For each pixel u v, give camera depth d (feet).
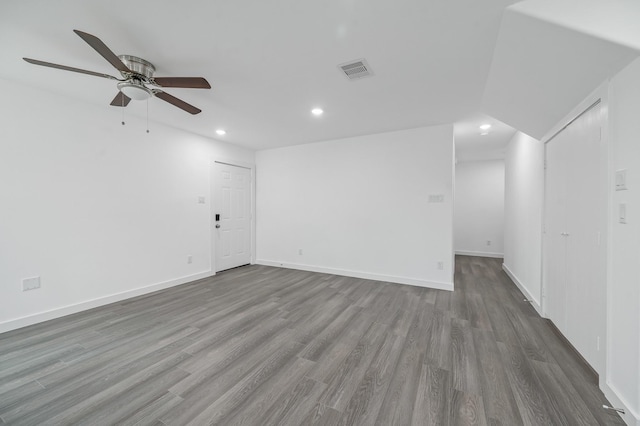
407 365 6.15
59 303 8.88
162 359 6.38
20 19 5.11
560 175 7.93
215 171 14.56
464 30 5.49
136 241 11.03
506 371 5.93
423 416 4.64
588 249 6.24
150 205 11.51
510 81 7.20
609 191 5.16
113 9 4.85
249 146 16.08
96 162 9.80
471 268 16.14
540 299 9.18
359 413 4.71
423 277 12.37
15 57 6.55
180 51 6.22
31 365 6.12
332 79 7.61
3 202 7.80
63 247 8.99
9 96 7.86
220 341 7.25
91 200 9.68
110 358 6.41
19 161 8.07
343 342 7.21
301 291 11.60
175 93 8.55
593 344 5.97
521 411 4.75
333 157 14.57
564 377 5.72
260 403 4.95
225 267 15.30
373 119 11.12
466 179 20.74
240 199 16.22
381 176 13.28
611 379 5.01
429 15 5.05
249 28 5.43
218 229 14.82
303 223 15.60
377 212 13.42
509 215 14.49
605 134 5.26
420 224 12.42
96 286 9.82
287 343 7.15
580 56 5.12
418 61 6.68
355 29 5.48
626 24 4.34
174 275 12.49
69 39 5.79
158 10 4.89
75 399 5.04
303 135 13.67
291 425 4.44
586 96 6.15
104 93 8.80
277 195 16.51
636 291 4.42
